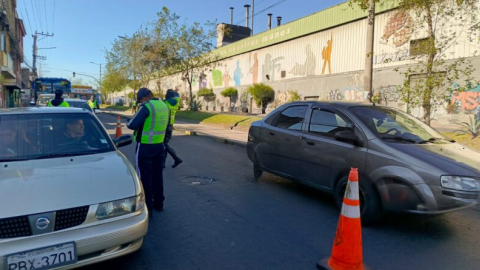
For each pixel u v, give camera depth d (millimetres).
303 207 5105
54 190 2867
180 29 27688
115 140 4422
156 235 4027
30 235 2576
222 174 7258
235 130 17219
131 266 3303
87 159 3643
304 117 5586
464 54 17062
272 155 6059
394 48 20703
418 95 10984
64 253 2635
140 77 34531
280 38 31156
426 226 4449
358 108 5102
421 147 4328
